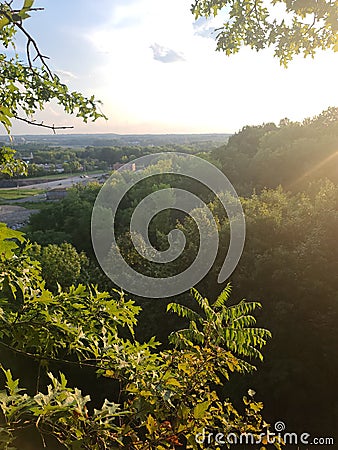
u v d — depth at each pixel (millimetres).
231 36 4230
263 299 15023
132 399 2871
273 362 13219
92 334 3090
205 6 4227
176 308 3994
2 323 2889
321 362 13250
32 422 2061
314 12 3623
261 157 36625
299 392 12820
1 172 4367
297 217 18422
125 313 3240
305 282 14398
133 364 2773
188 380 2703
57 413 1948
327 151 32844
